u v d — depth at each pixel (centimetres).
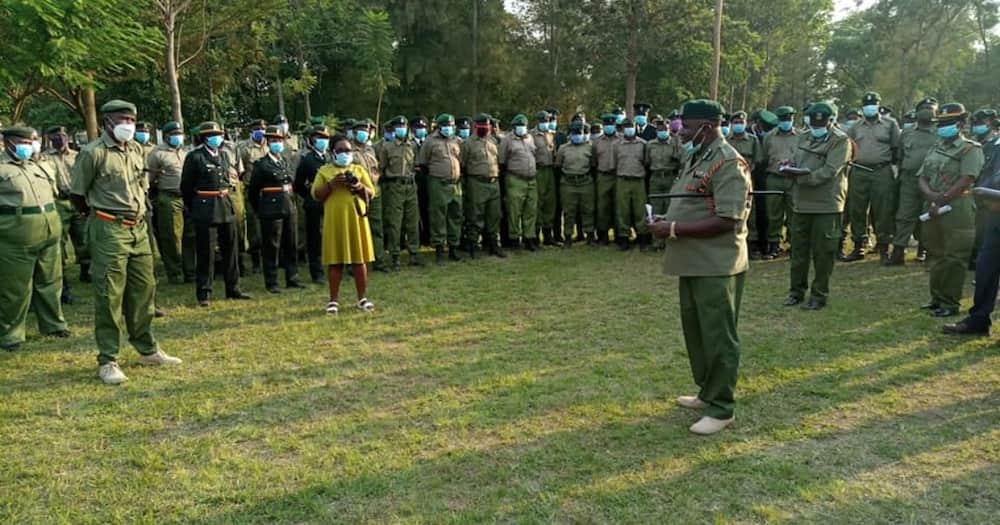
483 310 679
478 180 936
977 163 597
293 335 602
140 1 930
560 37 2952
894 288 737
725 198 381
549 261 924
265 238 759
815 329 591
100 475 356
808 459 361
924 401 434
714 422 395
